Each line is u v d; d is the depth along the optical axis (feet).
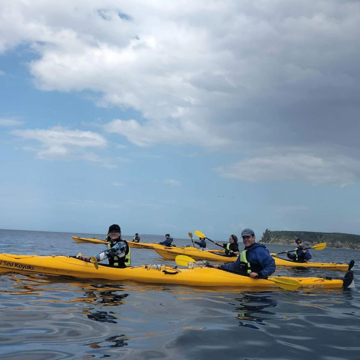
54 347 8.87
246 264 20.88
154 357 8.52
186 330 10.87
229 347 9.59
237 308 14.55
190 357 8.68
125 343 9.43
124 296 15.71
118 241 20.66
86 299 14.75
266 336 10.76
